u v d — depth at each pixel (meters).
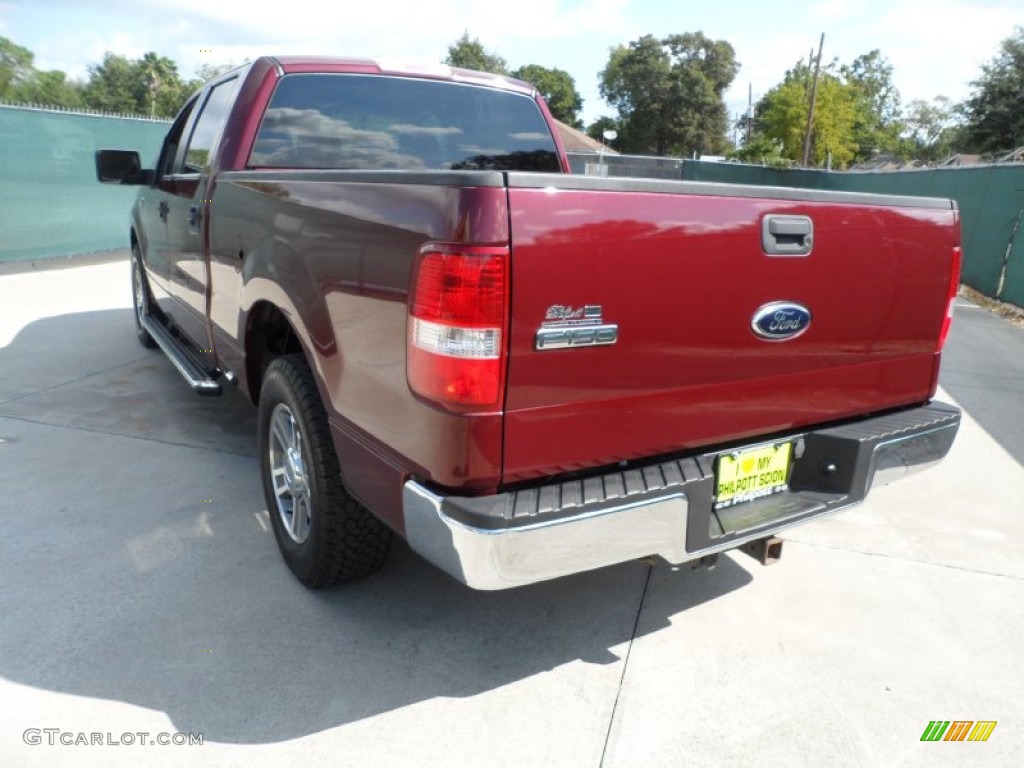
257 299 2.95
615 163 30.33
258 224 2.89
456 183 1.87
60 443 4.28
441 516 1.98
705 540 2.30
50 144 10.91
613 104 79.19
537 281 1.89
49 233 11.08
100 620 2.70
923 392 2.91
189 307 4.23
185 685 2.40
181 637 2.63
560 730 2.29
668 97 74.81
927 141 85.88
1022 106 32.06
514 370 1.92
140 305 6.12
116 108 60.59
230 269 3.27
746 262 2.23
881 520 3.76
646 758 2.20
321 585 2.85
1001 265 11.63
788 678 2.56
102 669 2.46
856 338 2.59
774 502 2.54
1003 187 11.82
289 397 2.71
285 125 3.46
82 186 11.57
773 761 2.21
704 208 2.12
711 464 2.36
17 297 8.34
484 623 2.79
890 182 18.11
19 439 4.32
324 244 2.38
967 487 4.18
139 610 2.76
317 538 2.69
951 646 2.77
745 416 2.40
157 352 6.26
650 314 2.09
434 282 1.90
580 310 1.96
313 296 2.46
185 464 4.05
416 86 3.78
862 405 2.72
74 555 3.11
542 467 2.04
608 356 2.05
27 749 2.12
